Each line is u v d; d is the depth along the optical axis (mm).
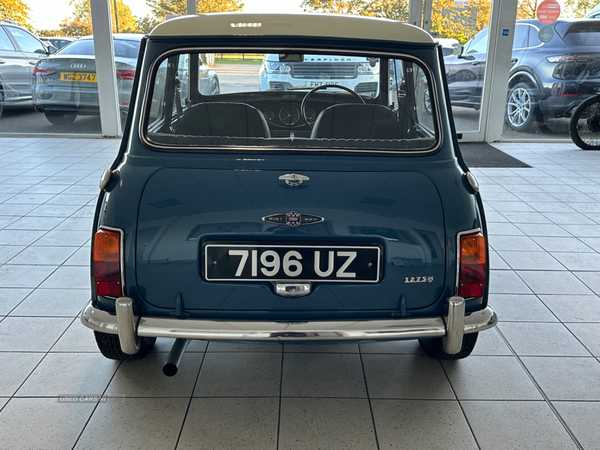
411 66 2371
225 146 2236
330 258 2078
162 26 2307
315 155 2219
